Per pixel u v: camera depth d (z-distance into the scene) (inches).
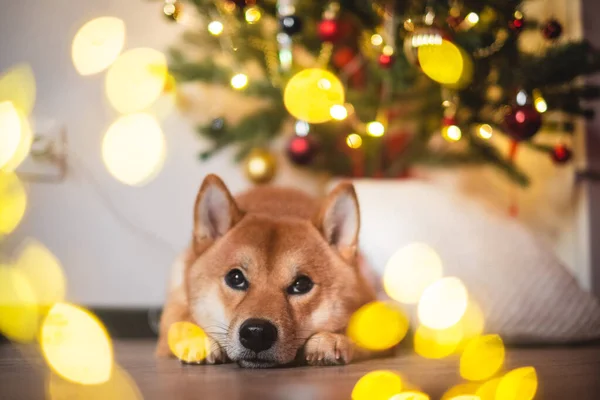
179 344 73.4
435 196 97.7
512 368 71.9
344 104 100.3
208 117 116.0
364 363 74.5
